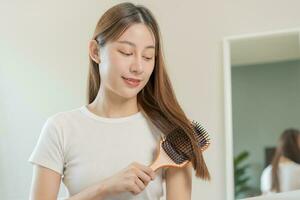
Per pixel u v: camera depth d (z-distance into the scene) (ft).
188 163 2.59
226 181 4.67
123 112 2.70
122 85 2.48
